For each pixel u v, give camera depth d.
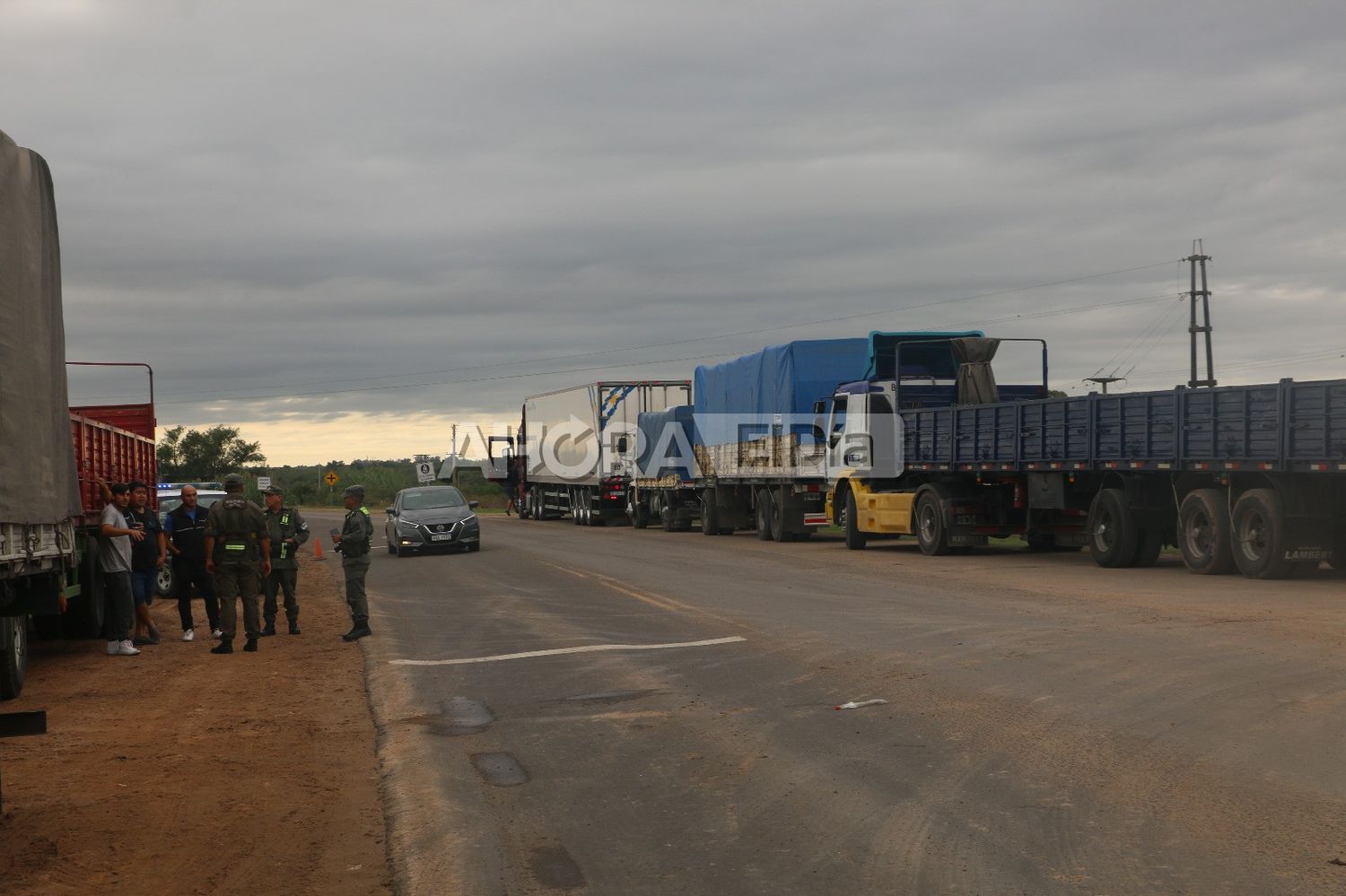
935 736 8.30
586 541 34.41
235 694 11.35
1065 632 12.84
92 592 15.18
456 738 8.96
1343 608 14.17
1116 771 7.20
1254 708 8.80
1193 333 54.72
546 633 14.62
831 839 6.14
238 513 14.43
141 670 13.16
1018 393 25.56
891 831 6.21
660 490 41.59
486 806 7.03
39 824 6.95
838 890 5.39
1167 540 20.33
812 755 7.92
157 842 6.56
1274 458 16.47
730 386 34.06
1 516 8.31
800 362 29.45
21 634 11.67
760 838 6.21
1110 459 19.58
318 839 6.59
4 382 8.37
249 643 14.47
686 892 5.46
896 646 12.39
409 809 7.03
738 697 10.08
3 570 8.88
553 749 8.47
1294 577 18.05
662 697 10.23
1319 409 15.70
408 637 14.95
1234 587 16.80
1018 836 6.04
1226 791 6.70
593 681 11.19
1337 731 8.02
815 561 24.02
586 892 5.51
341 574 26.80
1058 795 6.75
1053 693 9.60
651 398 45.94
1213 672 10.27
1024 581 18.47
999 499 23.73
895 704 9.46
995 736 8.22
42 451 9.39
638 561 25.69
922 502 24.53
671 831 6.39
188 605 15.70
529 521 54.69
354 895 5.68
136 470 18.70
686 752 8.18
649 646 13.20
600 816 6.74
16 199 8.64
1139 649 11.56
